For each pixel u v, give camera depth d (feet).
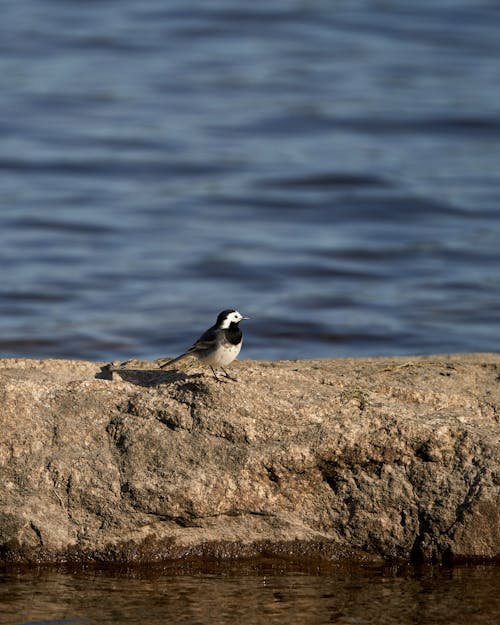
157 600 29.76
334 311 71.87
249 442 32.19
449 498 31.91
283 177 106.42
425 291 76.59
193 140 119.03
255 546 32.32
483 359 41.24
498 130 122.42
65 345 63.26
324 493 32.55
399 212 96.94
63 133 120.57
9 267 80.02
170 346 63.67
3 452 32.35
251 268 81.87
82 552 31.83
